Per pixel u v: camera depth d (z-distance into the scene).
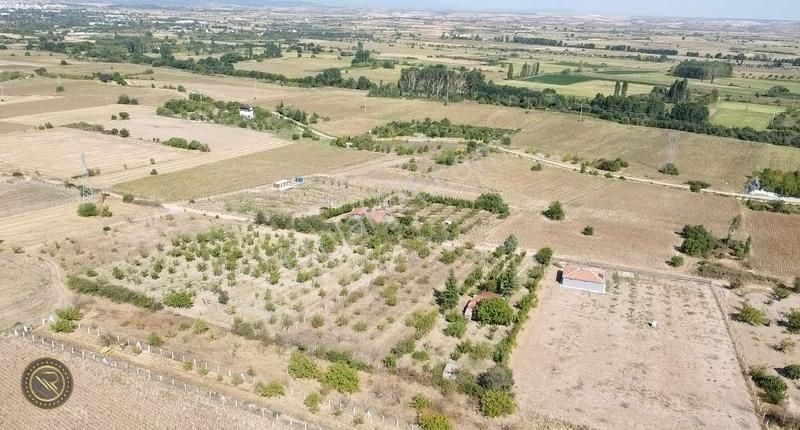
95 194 115.44
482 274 85.88
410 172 140.50
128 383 57.69
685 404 58.41
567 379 61.62
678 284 85.75
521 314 72.12
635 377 62.44
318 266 86.19
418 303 76.44
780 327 74.12
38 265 83.38
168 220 103.56
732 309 78.56
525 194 128.12
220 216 106.75
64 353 61.53
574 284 83.12
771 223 113.69
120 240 93.75
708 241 99.50
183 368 60.25
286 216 103.00
